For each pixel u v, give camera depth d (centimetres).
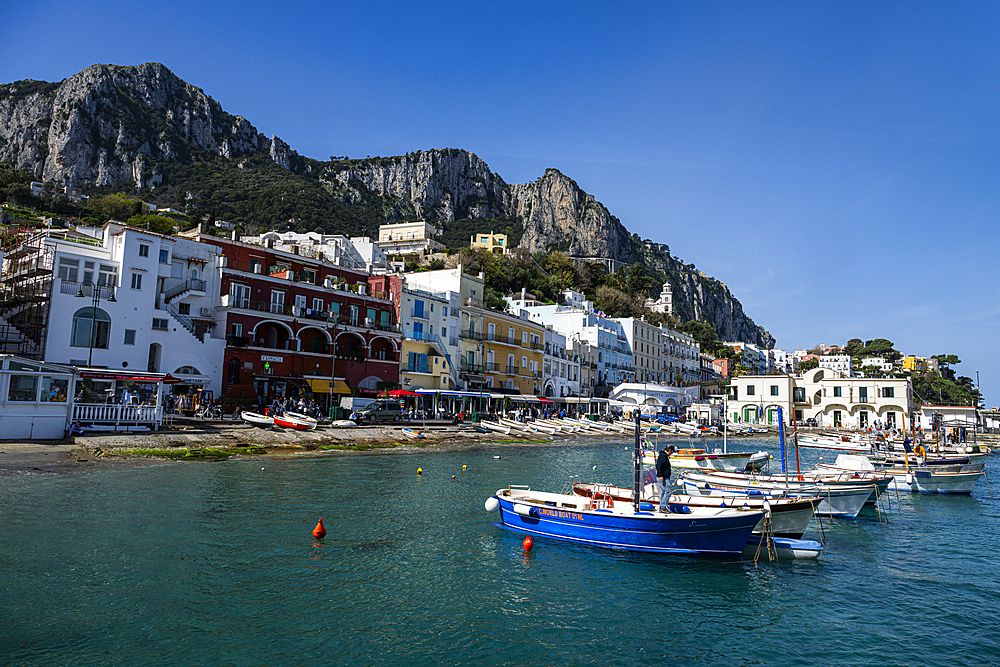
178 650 1088
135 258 4425
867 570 1806
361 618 1276
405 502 2383
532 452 4712
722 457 4344
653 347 12638
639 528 1812
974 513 2878
